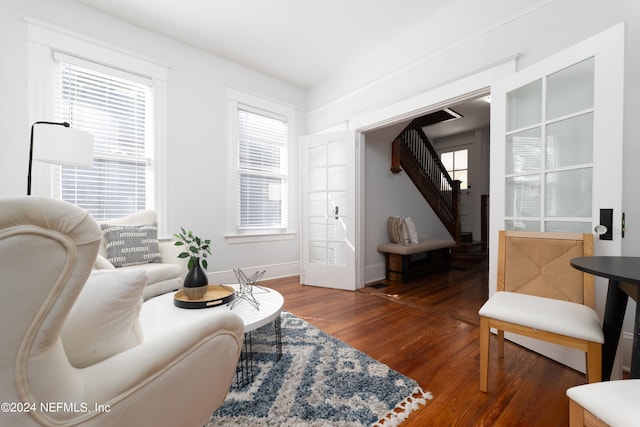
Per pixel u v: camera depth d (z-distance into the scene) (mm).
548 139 1697
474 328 2107
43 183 2258
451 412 1178
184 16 2584
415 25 2643
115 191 2631
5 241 378
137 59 2695
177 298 1557
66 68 2379
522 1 1910
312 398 1245
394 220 3807
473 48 2189
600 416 625
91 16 2471
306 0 2369
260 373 1447
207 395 712
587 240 1390
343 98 3467
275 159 3816
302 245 3564
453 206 5496
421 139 5133
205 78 3148
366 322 2225
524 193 1829
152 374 564
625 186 1556
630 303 1518
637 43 1499
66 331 539
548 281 1480
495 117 1965
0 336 397
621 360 1325
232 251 3363
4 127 2121
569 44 1709
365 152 3746
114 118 2613
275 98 3721
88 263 449
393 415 1144
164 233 2838
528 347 1732
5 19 2123
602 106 1417
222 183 3277
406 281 3590
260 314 1434
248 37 2891
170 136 2904
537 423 1116
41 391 438
